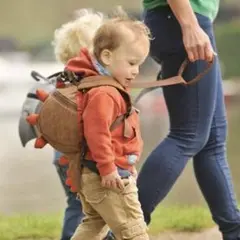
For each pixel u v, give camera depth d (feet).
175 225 56.54
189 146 43.65
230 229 45.96
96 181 36.65
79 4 482.28
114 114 36.22
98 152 35.65
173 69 43.73
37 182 89.76
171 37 43.37
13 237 55.21
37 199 78.13
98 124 35.65
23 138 45.39
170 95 43.62
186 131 43.57
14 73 209.36
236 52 292.61
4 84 203.31
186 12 42.04
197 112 43.45
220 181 45.39
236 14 372.79
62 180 45.80
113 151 36.29
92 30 44.75
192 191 80.84
